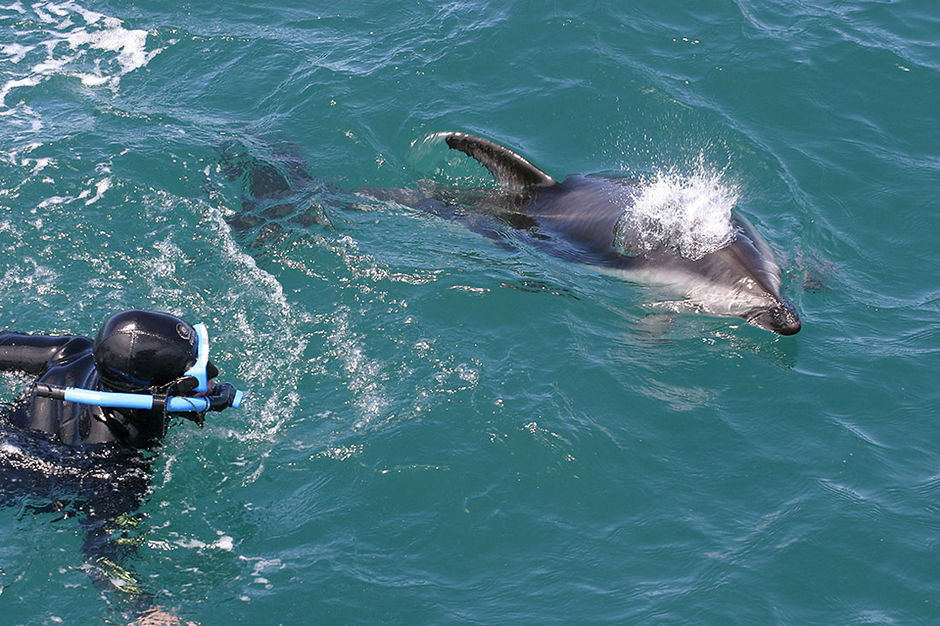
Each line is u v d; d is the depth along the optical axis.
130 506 9.78
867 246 15.66
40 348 10.60
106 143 17.50
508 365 12.74
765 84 19.53
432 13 22.03
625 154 18.08
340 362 12.70
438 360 12.73
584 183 16.92
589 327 13.62
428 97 19.41
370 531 10.30
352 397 12.09
